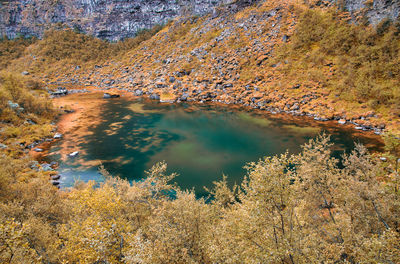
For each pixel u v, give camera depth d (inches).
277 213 367.6
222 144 1815.9
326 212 626.8
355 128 1903.3
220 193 723.4
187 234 438.3
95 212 520.1
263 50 3595.0
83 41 7800.2
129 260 348.5
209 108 2957.7
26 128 2016.5
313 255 350.0
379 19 2625.5
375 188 500.4
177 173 1360.7
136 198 641.0
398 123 1771.7
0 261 331.9
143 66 5403.5
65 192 1051.3
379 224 477.7
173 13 7047.2
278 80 2987.2
